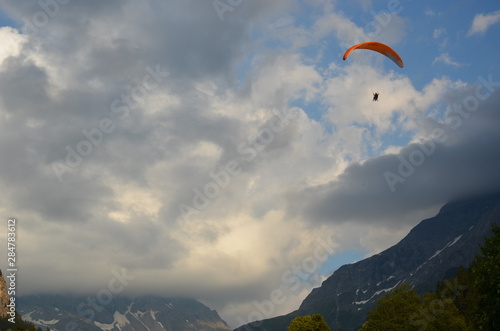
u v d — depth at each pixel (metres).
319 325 164.00
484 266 80.50
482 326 78.94
